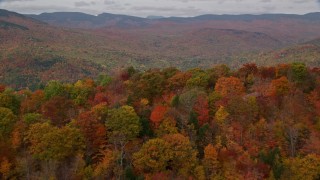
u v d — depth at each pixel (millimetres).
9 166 64688
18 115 84875
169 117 73688
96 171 64750
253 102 79312
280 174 64562
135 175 63969
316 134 73812
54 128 68750
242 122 75188
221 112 75062
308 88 92812
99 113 76062
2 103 86562
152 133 74062
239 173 64250
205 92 88250
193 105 79438
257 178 63344
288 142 72375
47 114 80938
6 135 72438
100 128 71875
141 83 93375
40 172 64000
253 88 92188
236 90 89188
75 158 66062
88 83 113125
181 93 88812
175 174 65000
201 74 101688
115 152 67625
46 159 65125
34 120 75188
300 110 80312
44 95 96875
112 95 94438
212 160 66125
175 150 65812
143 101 83750
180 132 73500
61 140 66500
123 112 72438
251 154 68688
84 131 71188
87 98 95500
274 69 105938
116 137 70188
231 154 67000
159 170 64688
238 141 71875
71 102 86750
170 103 81562
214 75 103188
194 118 74250
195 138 72062
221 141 70688
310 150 69938
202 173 64875
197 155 69500
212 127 73500
